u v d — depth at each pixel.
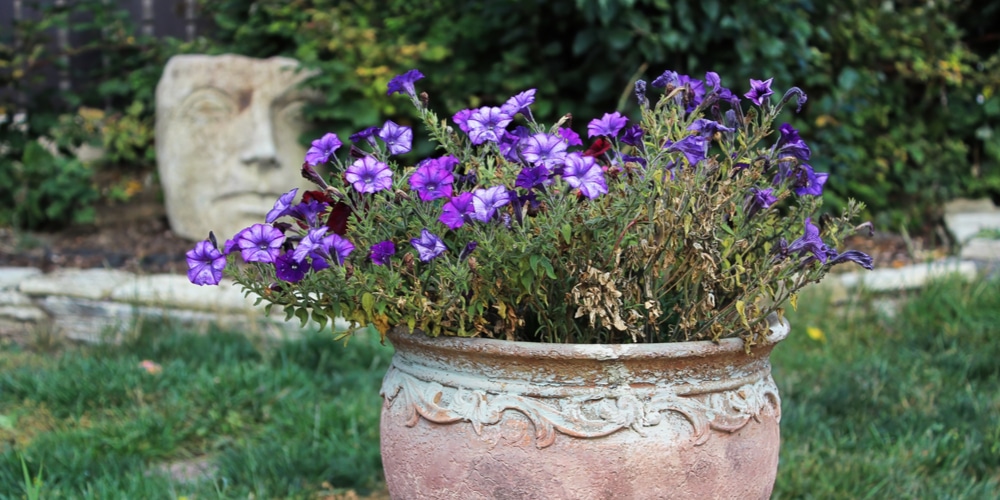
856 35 5.72
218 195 5.46
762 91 2.04
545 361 1.80
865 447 3.28
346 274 1.91
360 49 5.40
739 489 1.92
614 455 1.81
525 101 2.06
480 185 2.03
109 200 6.17
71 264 5.23
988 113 5.95
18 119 6.57
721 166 2.05
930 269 4.78
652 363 1.81
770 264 1.97
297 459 3.12
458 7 5.64
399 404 1.99
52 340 4.68
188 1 6.79
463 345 1.84
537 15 5.12
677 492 1.83
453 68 5.29
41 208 5.85
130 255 5.36
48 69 6.71
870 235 2.13
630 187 1.88
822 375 4.02
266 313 1.94
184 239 5.60
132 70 6.60
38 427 3.50
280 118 5.47
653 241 1.89
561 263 1.88
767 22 4.96
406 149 2.09
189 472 3.21
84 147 6.59
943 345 4.27
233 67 5.39
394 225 1.96
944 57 5.91
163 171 5.55
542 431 1.81
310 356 4.23
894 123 6.03
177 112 5.43
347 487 3.10
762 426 1.97
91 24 6.25
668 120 1.97
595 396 1.81
